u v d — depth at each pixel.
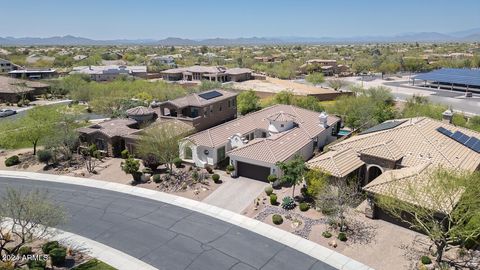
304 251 27.91
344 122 63.81
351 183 34.66
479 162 36.25
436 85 119.25
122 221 32.69
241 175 42.41
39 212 25.97
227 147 47.16
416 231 30.22
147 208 35.12
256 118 55.34
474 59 168.50
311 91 98.50
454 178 26.06
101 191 39.12
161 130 44.75
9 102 92.56
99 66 147.62
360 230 30.52
